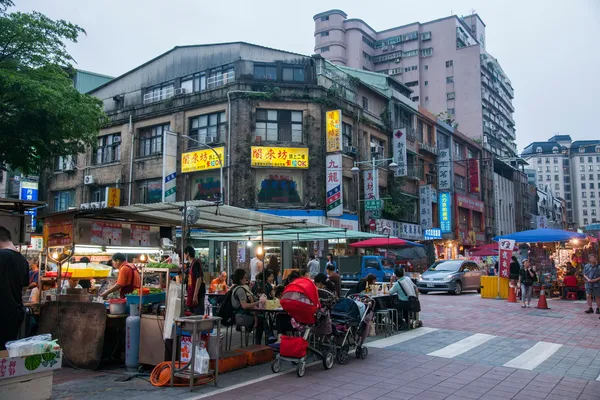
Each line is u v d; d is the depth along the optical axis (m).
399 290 10.95
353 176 27.98
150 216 8.83
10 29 14.05
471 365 7.64
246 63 25.55
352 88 29.22
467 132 66.12
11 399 5.20
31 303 8.01
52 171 31.95
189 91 27.28
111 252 10.43
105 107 30.55
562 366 7.59
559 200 103.81
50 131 15.00
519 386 6.43
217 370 6.52
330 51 72.62
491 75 72.12
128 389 6.30
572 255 20.64
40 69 14.84
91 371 7.29
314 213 24.34
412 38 72.00
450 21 70.00
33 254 13.77
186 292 7.54
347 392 6.15
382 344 9.37
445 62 69.25
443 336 10.23
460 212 41.81
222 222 10.23
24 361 5.32
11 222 7.80
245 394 6.05
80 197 30.12
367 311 8.31
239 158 24.12
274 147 24.33
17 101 13.80
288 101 25.17
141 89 28.97
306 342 7.11
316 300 7.18
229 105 24.73
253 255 24.02
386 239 20.61
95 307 7.56
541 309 15.16
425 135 37.88
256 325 8.80
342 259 21.59
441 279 21.48
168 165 25.39
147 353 7.16
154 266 7.34
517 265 17.69
